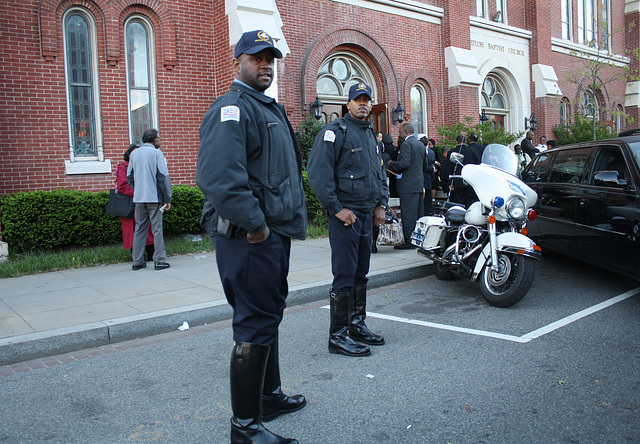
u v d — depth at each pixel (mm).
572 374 3594
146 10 9672
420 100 15133
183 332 4922
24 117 8539
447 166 9469
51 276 6812
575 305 5367
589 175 6246
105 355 4316
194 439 2869
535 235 7336
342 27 12711
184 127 10203
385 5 13719
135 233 7133
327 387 3510
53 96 8789
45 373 3938
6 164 8391
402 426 2932
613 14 22938
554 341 4277
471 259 5754
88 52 9188
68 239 8195
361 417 3057
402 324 4910
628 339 4285
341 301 4145
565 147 7215
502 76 18156
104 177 9297
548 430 2838
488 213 5516
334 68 13195
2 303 5418
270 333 2662
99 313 4996
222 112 2455
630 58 23422
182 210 9164
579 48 20469
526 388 3387
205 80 10422
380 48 13539
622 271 5504
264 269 2578
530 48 18719
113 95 9367
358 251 4305
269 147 2617
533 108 18797
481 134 13797
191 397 3434
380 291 6293
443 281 6742
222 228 2537
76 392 3566
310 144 11250
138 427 3029
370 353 4125
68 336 4422
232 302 2734
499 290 5438
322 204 4027
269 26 10094
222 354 4266
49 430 3016
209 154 2402
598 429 2836
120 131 9469
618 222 5445
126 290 5941
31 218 7898
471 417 3012
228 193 2350
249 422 2621
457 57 15047
